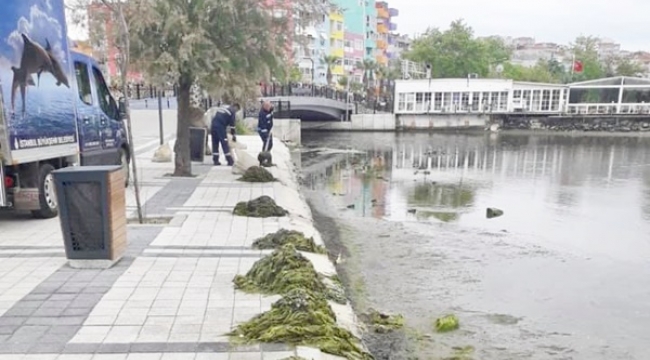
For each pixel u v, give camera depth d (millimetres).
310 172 25203
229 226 8141
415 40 79375
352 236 12383
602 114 55125
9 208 8250
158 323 4500
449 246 11797
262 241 7125
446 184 22062
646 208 17469
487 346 6629
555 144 42938
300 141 40969
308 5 12188
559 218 15641
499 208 16969
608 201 18766
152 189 11281
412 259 10617
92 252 5887
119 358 3875
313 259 6742
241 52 11750
